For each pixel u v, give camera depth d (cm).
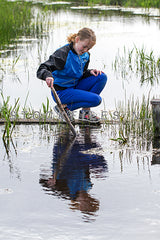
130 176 376
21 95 673
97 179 370
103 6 1847
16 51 1002
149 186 354
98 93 562
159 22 1383
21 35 1198
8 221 299
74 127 543
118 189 349
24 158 427
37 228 289
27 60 917
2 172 389
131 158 423
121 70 830
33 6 1809
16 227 291
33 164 409
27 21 1345
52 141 483
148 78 773
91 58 920
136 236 278
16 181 368
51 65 510
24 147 462
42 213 309
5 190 349
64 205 322
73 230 286
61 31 1255
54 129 534
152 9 1700
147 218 300
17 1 1895
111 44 1050
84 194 340
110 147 458
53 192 345
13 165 407
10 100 643
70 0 2067
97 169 394
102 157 427
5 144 473
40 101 643
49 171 390
